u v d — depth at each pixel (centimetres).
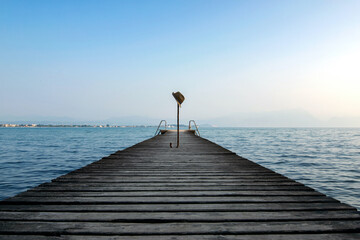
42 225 204
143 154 725
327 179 981
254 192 314
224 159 625
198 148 897
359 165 1370
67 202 266
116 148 2612
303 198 285
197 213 237
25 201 265
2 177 1061
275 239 183
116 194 302
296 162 1488
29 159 1684
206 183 366
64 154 2017
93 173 442
